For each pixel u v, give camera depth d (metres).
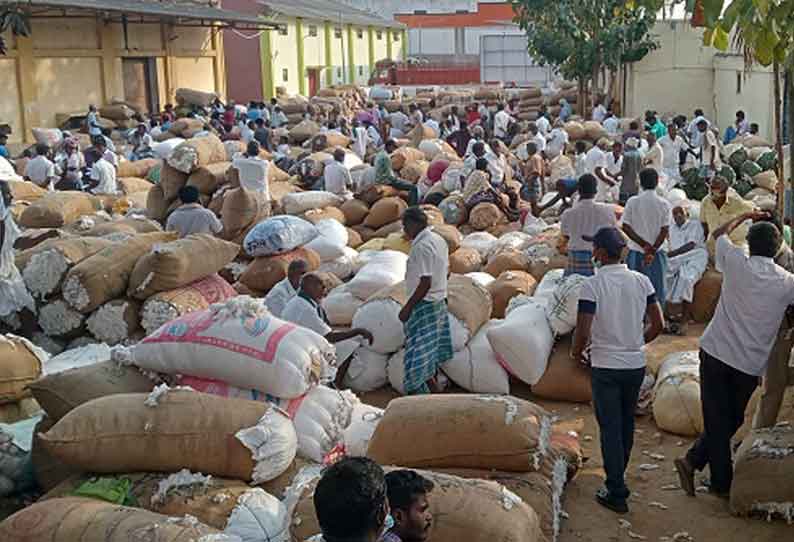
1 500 5.70
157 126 25.48
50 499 4.68
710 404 5.97
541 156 17.45
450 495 4.56
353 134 21.84
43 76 25.98
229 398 5.27
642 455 6.84
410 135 23.64
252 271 9.84
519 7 37.06
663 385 7.29
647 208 8.71
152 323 7.90
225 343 5.60
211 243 8.41
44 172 15.59
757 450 5.84
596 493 6.11
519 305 8.52
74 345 8.21
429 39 63.81
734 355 5.81
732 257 5.79
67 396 5.55
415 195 13.19
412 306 7.17
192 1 33.25
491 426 5.34
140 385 5.75
